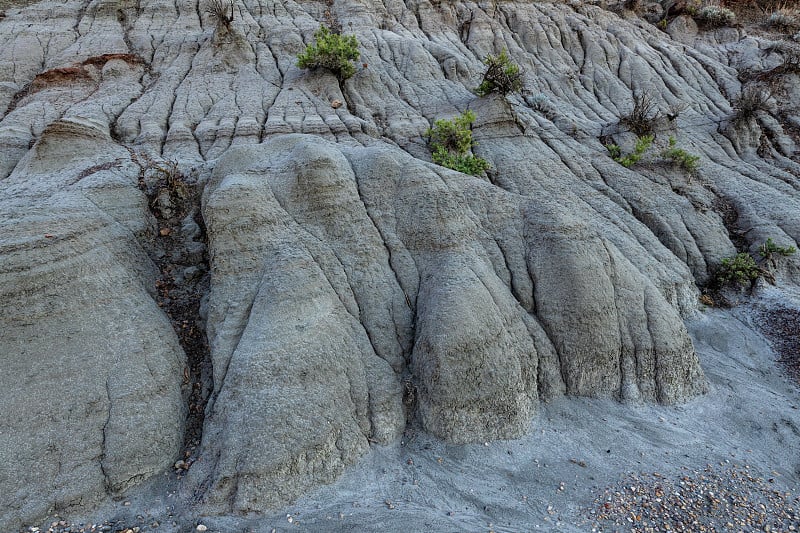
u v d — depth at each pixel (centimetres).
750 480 839
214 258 934
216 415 765
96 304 824
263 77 1838
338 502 726
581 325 992
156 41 1984
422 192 1100
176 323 945
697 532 729
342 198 1057
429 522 710
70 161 1222
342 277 972
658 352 1012
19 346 736
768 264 1472
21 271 771
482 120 1712
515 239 1127
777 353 1216
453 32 2444
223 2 2120
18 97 1691
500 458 837
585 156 1755
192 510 686
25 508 642
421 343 901
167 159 1304
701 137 2075
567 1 2809
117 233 990
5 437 672
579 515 747
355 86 1858
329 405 789
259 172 1096
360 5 2338
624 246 1296
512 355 916
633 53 2512
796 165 1978
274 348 802
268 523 681
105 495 688
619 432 918
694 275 1463
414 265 1041
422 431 862
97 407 733
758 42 2809
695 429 950
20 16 2033
